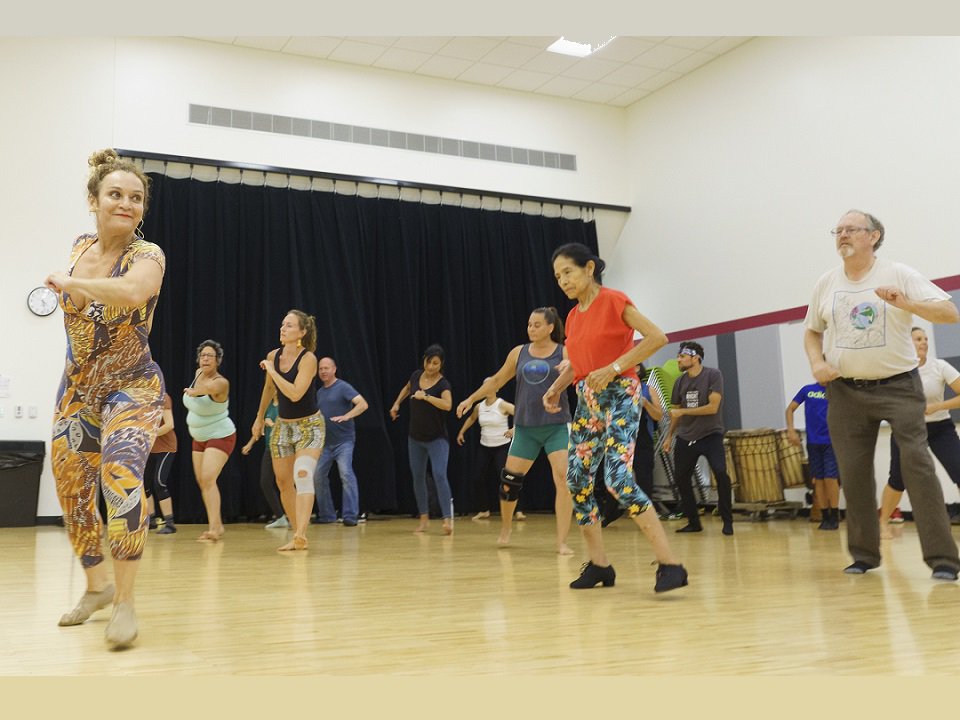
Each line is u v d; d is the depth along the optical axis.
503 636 1.98
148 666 1.67
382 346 8.44
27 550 4.61
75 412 2.08
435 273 8.84
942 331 6.46
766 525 6.45
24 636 2.01
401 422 8.38
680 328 8.94
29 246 7.17
